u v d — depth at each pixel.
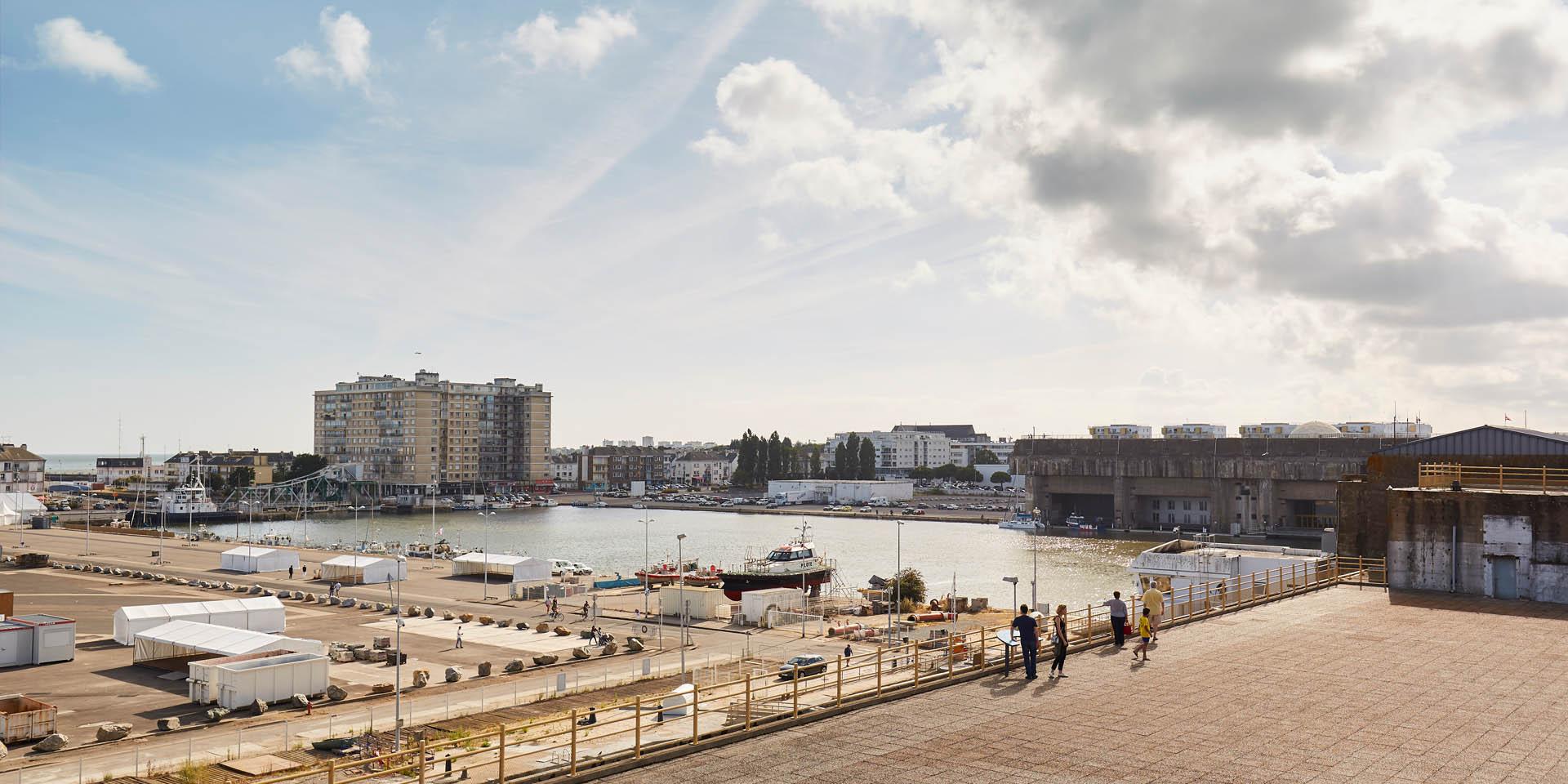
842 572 146.38
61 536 179.38
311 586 111.38
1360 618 35.16
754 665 66.00
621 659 70.12
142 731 49.25
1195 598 47.03
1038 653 29.77
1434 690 24.55
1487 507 41.00
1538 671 26.58
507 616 91.31
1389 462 52.44
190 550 153.88
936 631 79.50
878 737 21.58
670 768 19.81
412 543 197.12
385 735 46.97
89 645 72.88
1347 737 20.62
